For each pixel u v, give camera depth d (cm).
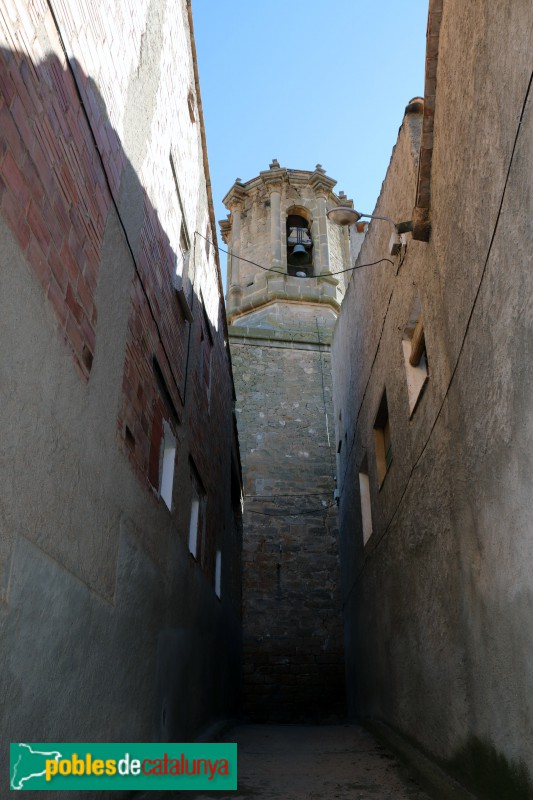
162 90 565
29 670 265
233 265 2061
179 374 623
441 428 516
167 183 592
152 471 503
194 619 679
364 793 500
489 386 393
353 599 1052
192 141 735
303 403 1655
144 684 452
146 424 485
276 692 1317
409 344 651
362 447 930
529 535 333
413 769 550
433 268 531
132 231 456
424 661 576
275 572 1430
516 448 348
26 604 262
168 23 590
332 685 1331
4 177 249
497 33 362
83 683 329
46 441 288
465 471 450
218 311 976
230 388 1138
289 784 531
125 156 444
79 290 341
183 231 688
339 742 767
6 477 246
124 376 427
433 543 546
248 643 1355
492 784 394
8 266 251
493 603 394
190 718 644
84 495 338
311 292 1905
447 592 503
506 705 370
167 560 541
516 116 334
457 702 473
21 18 270
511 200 346
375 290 813
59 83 317
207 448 813
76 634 321
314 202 2120
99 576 359
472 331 426
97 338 371
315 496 1523
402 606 670
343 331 1134
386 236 736
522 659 345
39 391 281
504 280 361
